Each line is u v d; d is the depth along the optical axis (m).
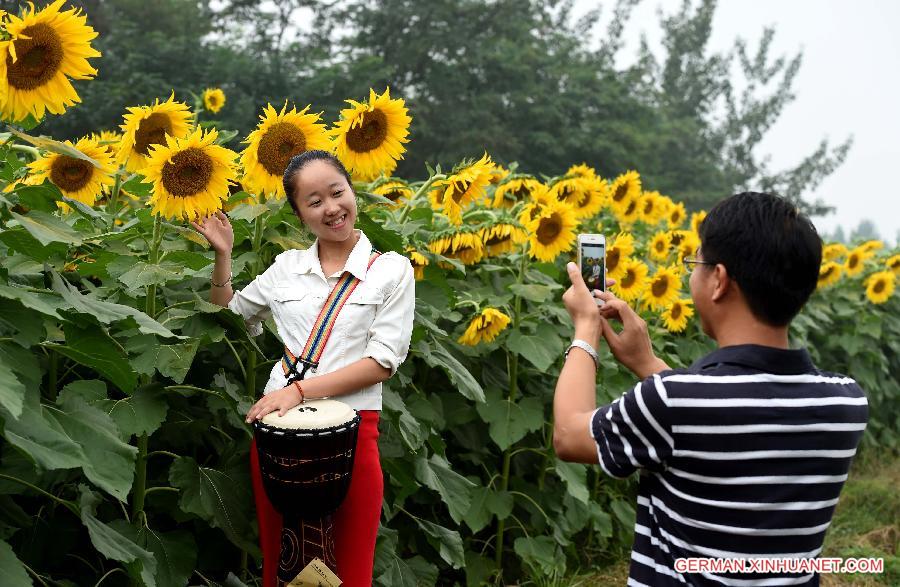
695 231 7.14
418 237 4.21
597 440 1.82
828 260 8.95
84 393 2.80
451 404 4.43
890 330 8.96
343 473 2.45
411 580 3.63
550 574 4.48
